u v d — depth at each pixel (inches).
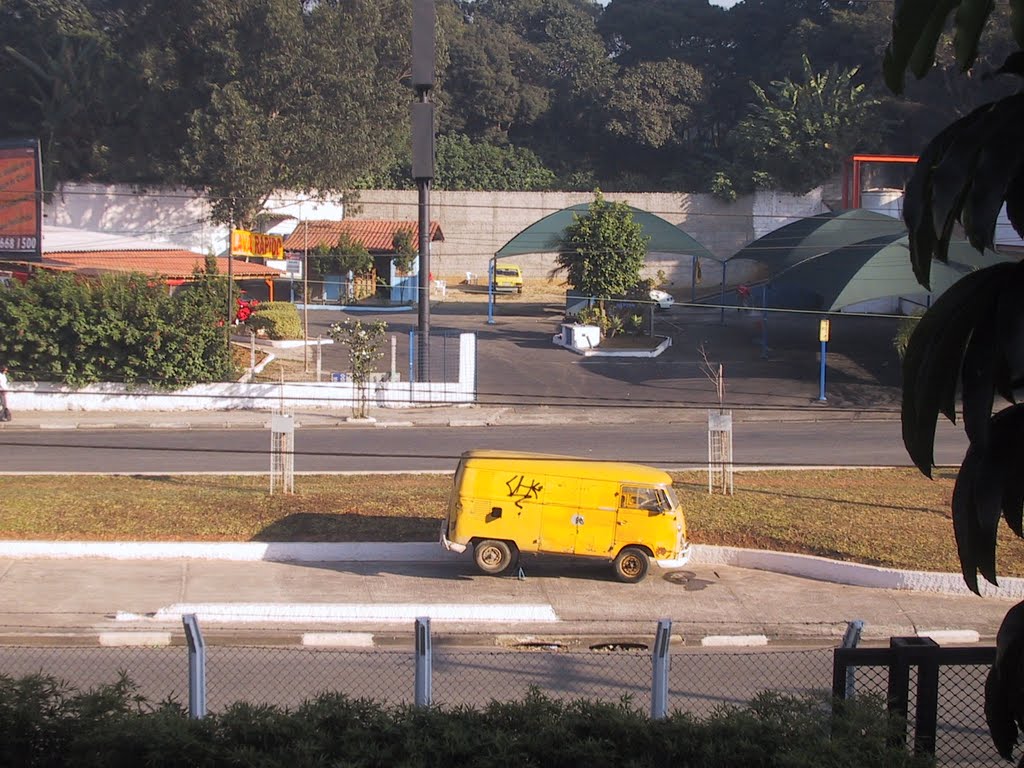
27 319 1218.0
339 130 1902.1
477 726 316.8
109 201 2112.5
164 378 1250.6
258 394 1258.0
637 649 583.2
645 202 2431.1
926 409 168.4
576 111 2883.9
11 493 834.8
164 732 305.9
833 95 2336.4
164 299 1257.4
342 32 1873.8
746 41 2999.5
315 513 799.7
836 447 1066.7
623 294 1652.3
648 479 687.7
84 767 303.7
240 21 1838.1
